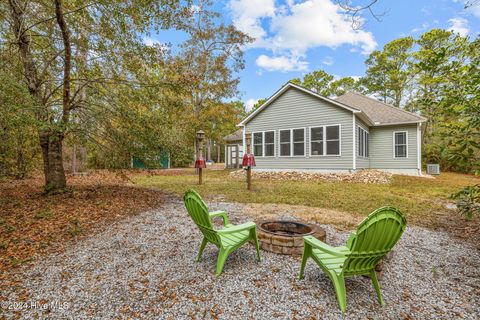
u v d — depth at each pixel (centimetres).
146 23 614
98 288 252
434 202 649
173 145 778
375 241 208
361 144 1252
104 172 1316
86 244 369
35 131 582
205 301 229
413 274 283
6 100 429
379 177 1044
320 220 479
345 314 212
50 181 682
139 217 510
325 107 1198
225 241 291
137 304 225
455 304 228
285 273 280
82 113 645
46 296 238
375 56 2691
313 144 1238
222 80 1775
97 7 577
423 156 1697
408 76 2388
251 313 212
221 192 812
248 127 1458
